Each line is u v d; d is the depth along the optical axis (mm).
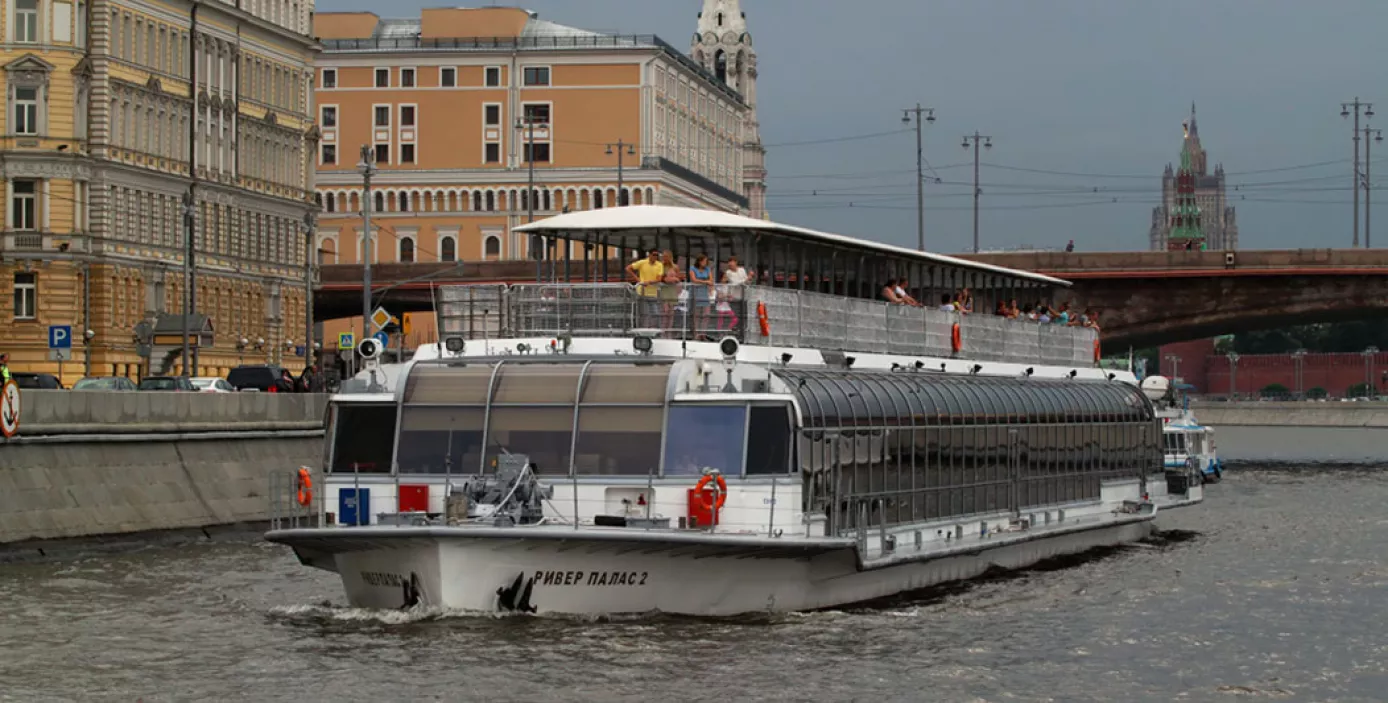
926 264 69000
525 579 49281
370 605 52000
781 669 46594
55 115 147500
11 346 146750
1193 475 88438
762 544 48750
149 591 60500
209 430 82500
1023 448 68250
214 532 80062
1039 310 81625
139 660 47656
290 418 91062
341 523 51750
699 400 50031
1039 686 46781
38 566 67250
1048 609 58781
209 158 166875
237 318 171750
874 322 61438
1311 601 62906
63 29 147375
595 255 66438
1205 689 47438
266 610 55625
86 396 74062
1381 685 48438
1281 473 149500
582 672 45312
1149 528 84938
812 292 57562
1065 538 73625
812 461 51125
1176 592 64375
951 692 45344
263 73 178000
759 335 53844
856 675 46531
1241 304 166625
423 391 51688
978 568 65500
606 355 51281
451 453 51125
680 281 54125
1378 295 163750
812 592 53844
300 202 185000
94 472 73938
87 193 149250
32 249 146500
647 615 50750
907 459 58188
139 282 155125
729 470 49688
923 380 60812
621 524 49406
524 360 51625
